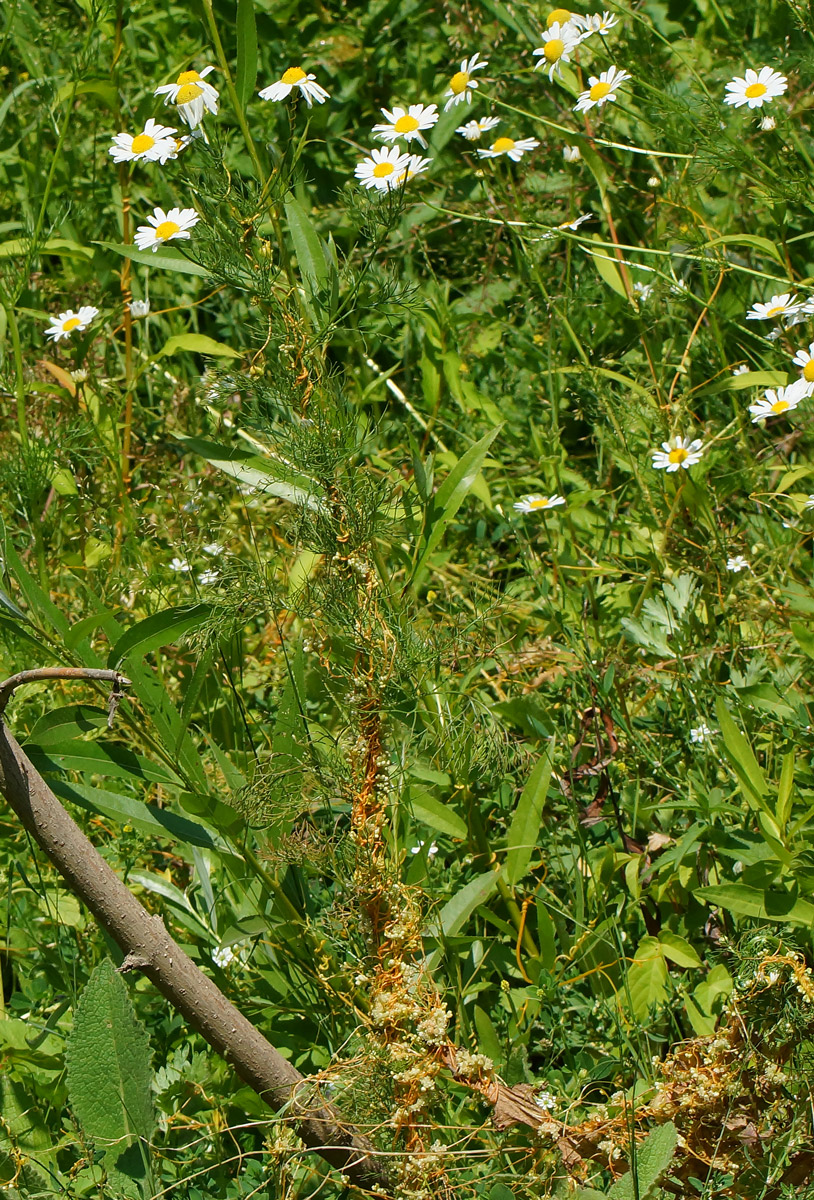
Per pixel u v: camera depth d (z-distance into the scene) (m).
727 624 2.76
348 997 2.04
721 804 2.25
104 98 3.15
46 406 3.34
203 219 2.04
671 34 4.05
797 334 3.13
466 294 4.01
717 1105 1.71
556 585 3.07
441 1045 1.78
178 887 2.46
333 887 2.35
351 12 4.30
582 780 2.60
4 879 2.46
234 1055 1.75
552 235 3.15
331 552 1.97
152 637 1.96
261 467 2.12
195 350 3.08
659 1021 2.06
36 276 3.68
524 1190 1.69
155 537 3.08
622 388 3.45
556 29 3.28
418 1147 1.76
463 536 3.36
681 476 2.96
